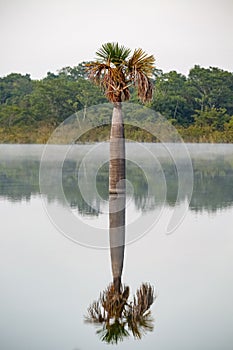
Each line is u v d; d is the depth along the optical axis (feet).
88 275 16.12
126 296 14.73
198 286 15.38
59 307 14.12
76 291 15.06
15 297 14.65
